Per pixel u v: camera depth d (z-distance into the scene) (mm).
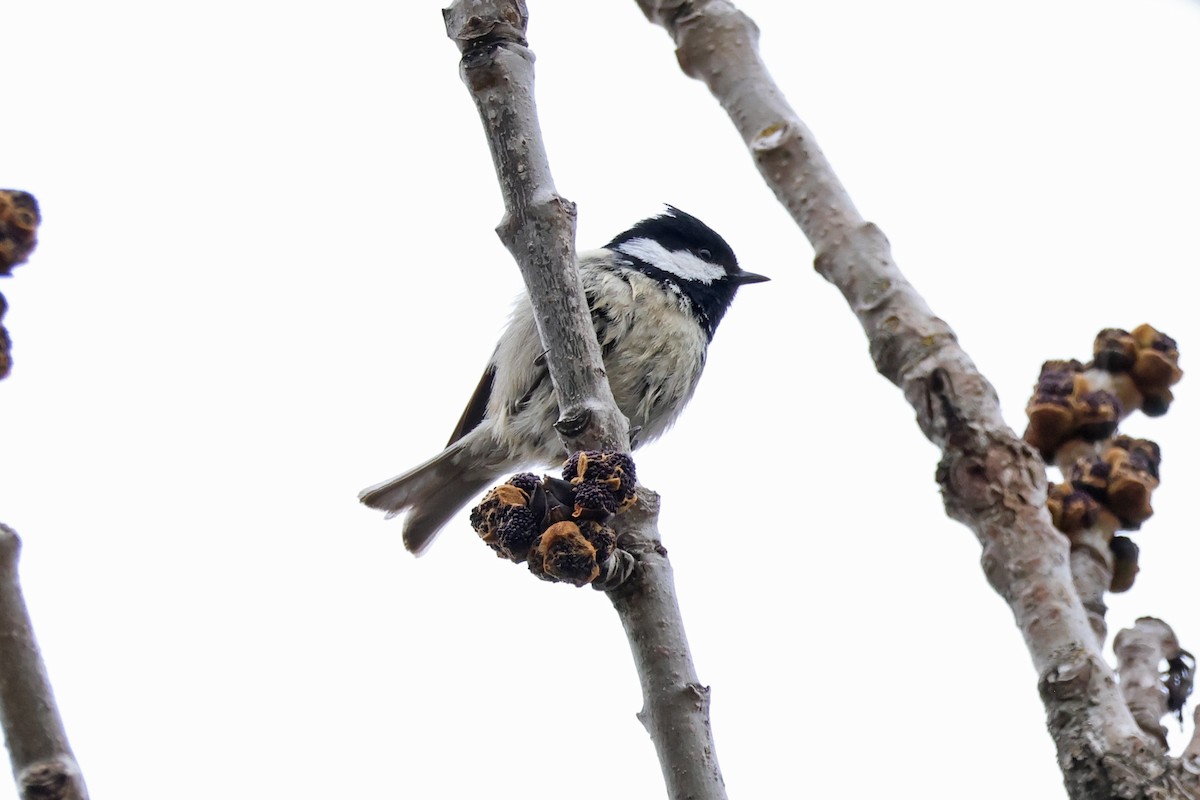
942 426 4172
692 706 4250
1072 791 3719
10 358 3691
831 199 4672
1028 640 3934
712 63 5070
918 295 4414
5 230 3711
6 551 3465
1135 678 4305
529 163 4766
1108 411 4660
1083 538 4445
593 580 4316
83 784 3336
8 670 3363
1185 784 3621
